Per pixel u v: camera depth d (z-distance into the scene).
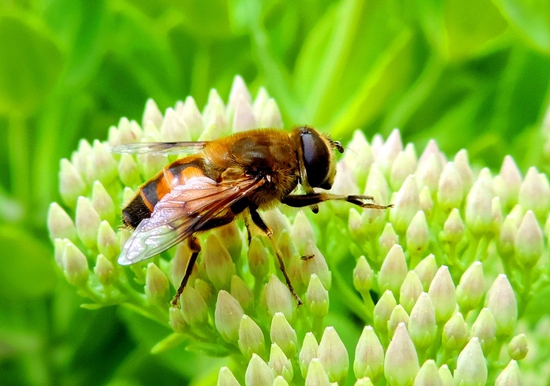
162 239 0.12
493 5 0.15
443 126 0.16
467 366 0.12
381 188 0.14
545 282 0.13
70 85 0.15
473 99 0.16
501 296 0.13
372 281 0.13
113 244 0.13
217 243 0.13
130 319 0.15
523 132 0.16
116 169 0.14
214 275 0.13
